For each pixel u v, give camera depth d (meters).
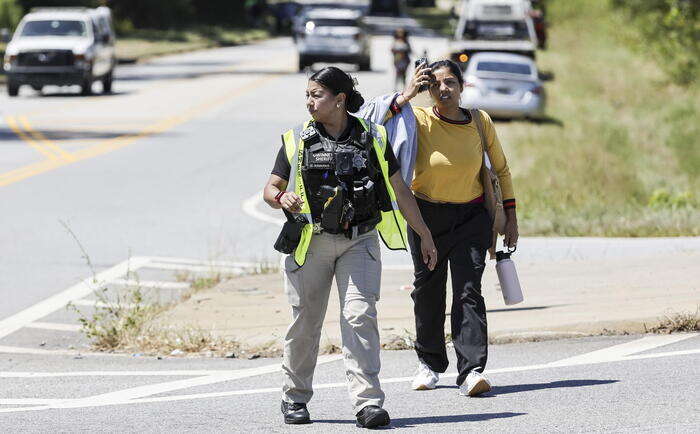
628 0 181.25
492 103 104.06
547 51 172.12
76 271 47.94
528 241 48.28
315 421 24.88
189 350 34.47
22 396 28.58
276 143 93.19
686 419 23.86
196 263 49.78
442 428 23.80
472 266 26.58
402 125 26.08
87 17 139.75
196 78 162.50
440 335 27.75
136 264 49.44
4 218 60.00
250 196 67.94
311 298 23.92
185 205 64.56
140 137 97.06
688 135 100.31
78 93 142.62
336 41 162.50
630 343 32.44
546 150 87.12
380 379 29.50
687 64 145.50
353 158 23.08
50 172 76.69
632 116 117.50
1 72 170.00
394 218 23.89
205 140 95.06
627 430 23.14
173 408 26.78
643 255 47.34
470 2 142.38
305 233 23.30
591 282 41.03
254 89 142.88
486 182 27.06
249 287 43.25
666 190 76.44
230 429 24.38
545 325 34.28
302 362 24.53
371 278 23.58
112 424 25.22
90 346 35.84
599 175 77.12
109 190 69.50
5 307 41.56
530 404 25.83
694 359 29.81
